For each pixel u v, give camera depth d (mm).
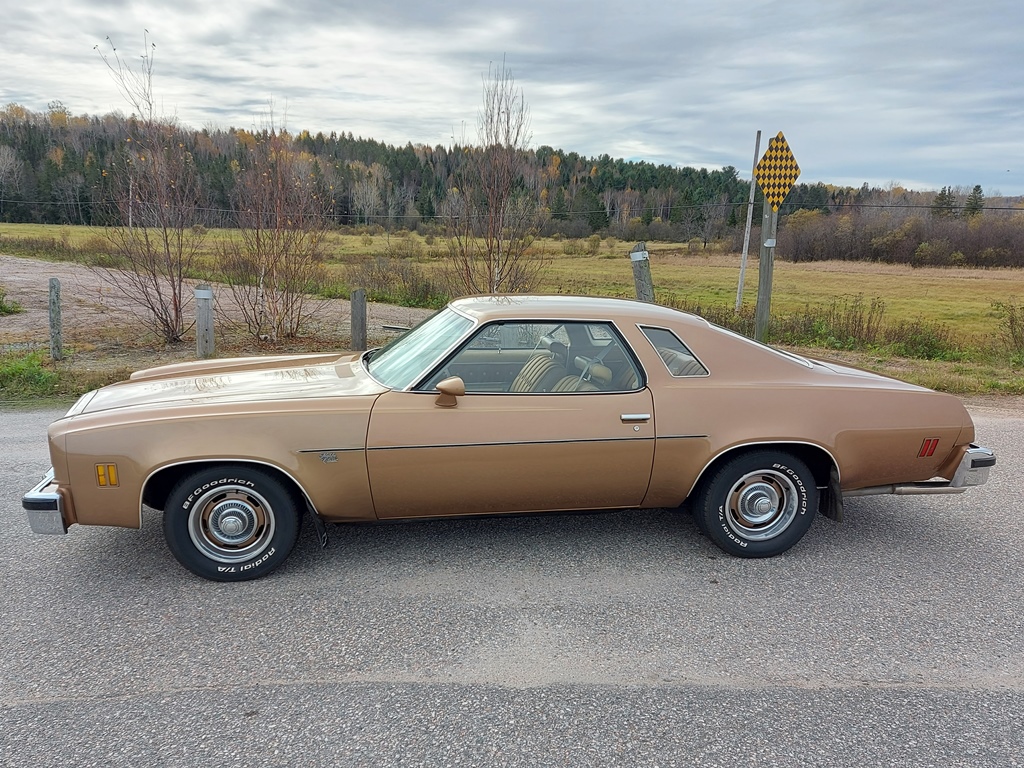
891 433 3918
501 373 3875
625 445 3707
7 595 3469
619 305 4148
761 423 3783
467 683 2801
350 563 3854
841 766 2355
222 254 13969
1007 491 5277
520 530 4332
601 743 2455
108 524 3445
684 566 3891
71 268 24891
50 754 2357
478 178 11203
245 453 3422
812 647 3104
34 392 7895
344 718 2574
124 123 10820
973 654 3070
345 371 4180
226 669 2877
